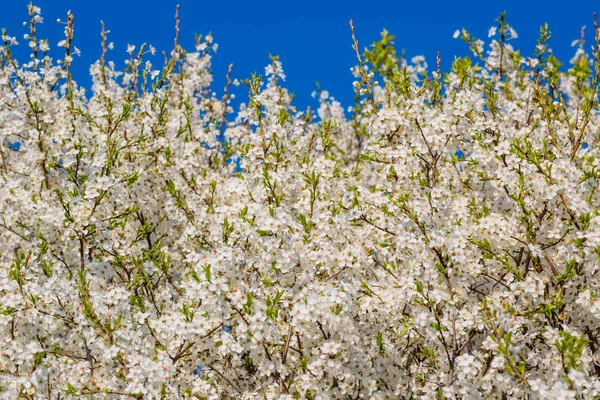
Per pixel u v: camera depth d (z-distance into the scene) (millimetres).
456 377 6902
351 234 7973
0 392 6793
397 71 9203
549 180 7184
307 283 6855
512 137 8055
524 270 7980
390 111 8023
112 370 7145
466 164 8773
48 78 10461
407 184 7953
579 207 6953
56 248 9438
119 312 7254
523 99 10680
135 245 8320
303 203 7508
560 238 7273
